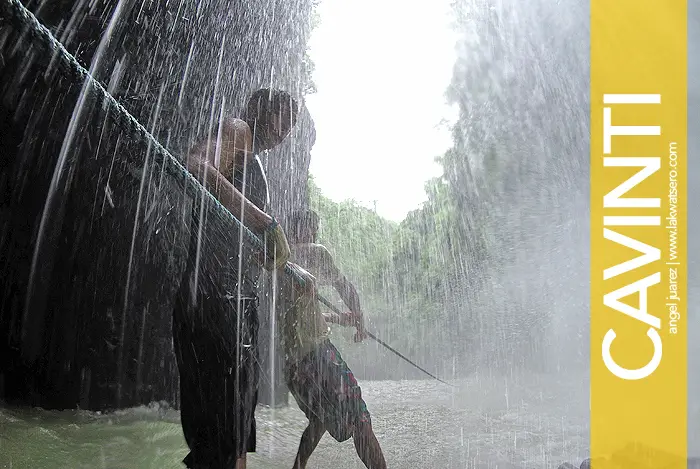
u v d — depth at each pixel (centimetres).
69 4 620
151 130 705
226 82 871
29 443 348
